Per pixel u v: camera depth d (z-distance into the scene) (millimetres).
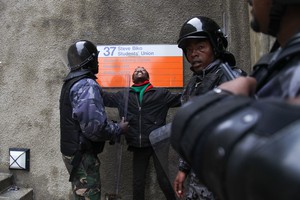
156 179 3369
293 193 399
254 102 571
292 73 625
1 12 3617
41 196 3508
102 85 3412
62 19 3525
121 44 3432
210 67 1950
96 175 2631
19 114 3559
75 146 2545
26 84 3557
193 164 634
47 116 3514
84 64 2615
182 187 2090
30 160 3531
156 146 2258
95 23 3480
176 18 3406
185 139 641
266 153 445
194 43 2014
